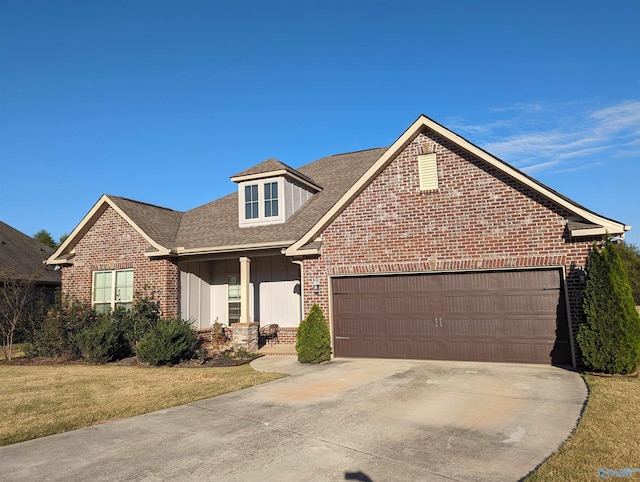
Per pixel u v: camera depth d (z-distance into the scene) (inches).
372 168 514.0
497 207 464.1
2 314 668.1
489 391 348.8
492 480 195.9
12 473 217.5
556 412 289.4
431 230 492.4
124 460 230.2
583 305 405.7
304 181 699.4
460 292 481.7
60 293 707.4
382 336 511.8
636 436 242.7
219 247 616.4
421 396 339.9
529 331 449.7
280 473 207.9
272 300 696.4
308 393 362.0
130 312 623.8
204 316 720.3
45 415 320.2
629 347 381.4
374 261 515.8
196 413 315.0
